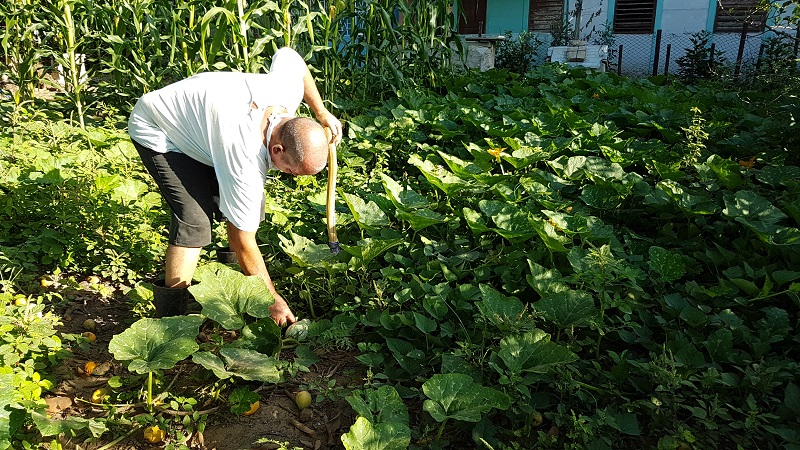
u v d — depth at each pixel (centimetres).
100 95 657
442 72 862
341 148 530
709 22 1589
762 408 250
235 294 272
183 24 580
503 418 254
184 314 298
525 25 1744
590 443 235
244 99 260
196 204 279
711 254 368
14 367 252
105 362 284
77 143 511
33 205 380
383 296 333
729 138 618
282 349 302
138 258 364
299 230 402
